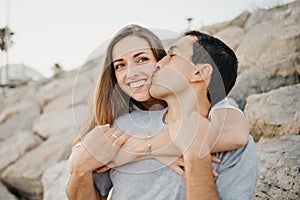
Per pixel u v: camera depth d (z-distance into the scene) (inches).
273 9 249.4
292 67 178.5
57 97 316.5
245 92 182.2
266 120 142.3
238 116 65.9
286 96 149.6
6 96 373.7
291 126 134.0
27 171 214.1
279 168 109.4
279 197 102.1
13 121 301.7
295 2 233.8
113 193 68.5
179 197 64.4
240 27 249.9
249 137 66.5
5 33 516.7
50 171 184.2
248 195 63.5
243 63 208.7
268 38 206.8
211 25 267.7
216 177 64.6
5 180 221.1
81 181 67.3
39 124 272.2
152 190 65.2
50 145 232.2
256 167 65.2
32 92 358.6
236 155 64.4
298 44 190.9
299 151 115.9
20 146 249.3
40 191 206.8
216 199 61.2
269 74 183.2
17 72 416.5
